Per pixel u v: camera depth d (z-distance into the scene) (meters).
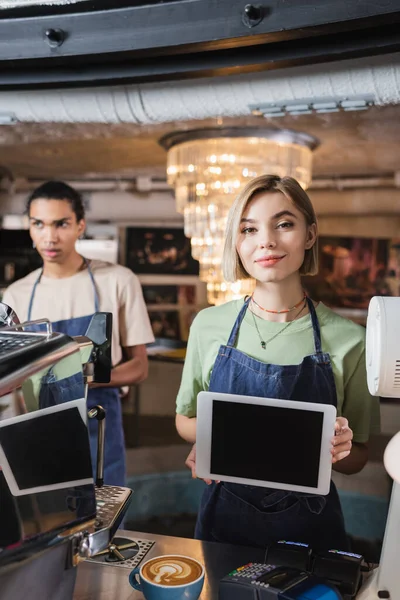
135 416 5.39
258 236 1.54
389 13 1.59
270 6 1.72
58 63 2.03
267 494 1.56
